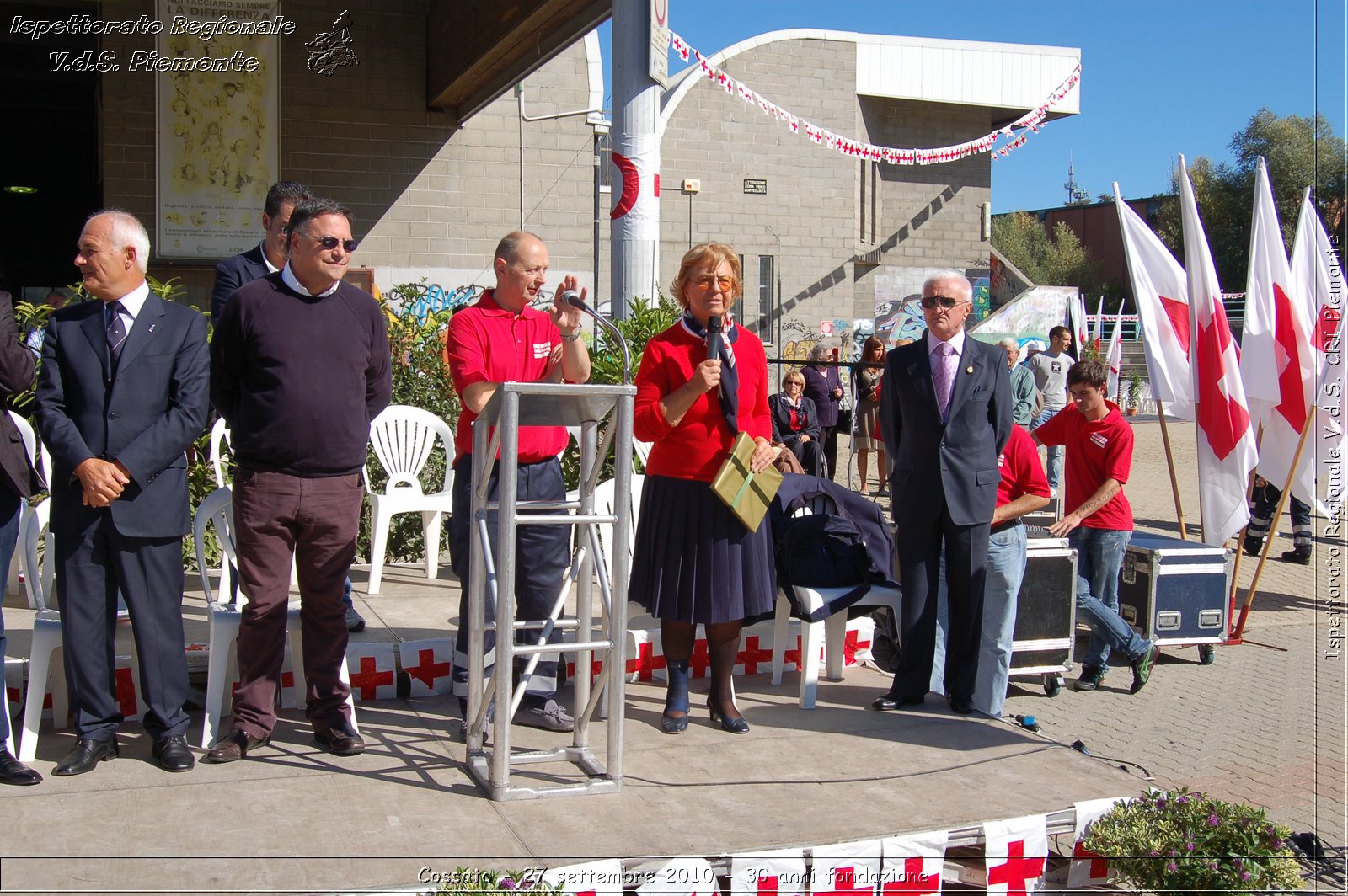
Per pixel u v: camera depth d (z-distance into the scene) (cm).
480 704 381
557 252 1353
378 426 648
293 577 573
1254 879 347
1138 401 2947
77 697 379
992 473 473
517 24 946
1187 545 648
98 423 375
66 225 2352
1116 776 409
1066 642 578
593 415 378
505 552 348
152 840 322
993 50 2569
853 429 1304
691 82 2320
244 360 389
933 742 441
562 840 332
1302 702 585
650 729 448
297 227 381
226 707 443
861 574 506
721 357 431
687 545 432
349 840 325
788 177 2411
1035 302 2442
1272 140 3641
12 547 376
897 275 2620
